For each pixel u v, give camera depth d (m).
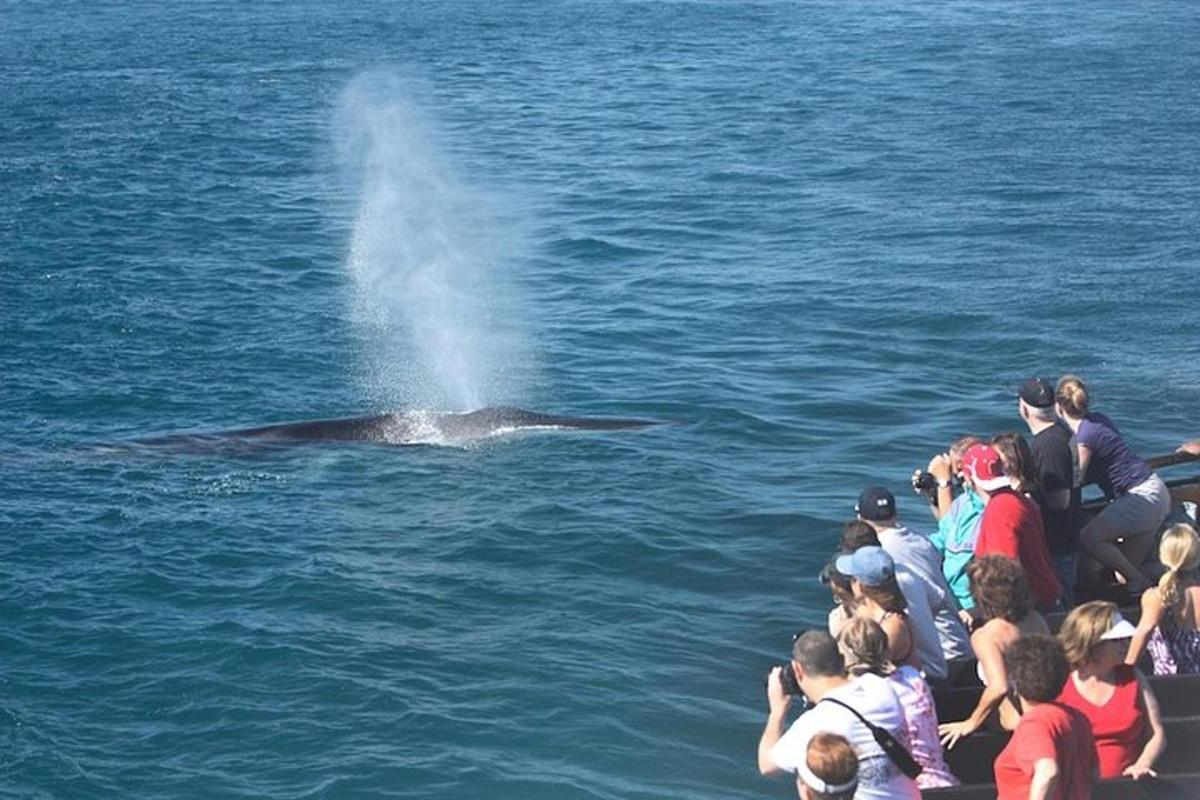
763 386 54.00
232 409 52.31
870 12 185.62
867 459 46.69
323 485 44.38
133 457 46.81
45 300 64.88
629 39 163.25
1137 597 29.77
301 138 108.31
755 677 33.28
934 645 24.62
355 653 33.94
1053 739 19.16
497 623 35.66
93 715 31.41
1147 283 66.81
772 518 41.69
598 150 103.19
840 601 23.17
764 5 194.75
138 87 131.25
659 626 35.59
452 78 137.50
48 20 183.38
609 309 64.62
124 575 38.03
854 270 70.25
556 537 40.47
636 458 46.28
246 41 162.62
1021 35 160.88
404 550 39.72
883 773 19.27
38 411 51.38
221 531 40.97
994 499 26.17
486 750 30.19
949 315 62.34
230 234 78.75
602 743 30.55
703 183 91.25
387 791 28.75
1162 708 24.30
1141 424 49.88
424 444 47.50
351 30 172.00
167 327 61.50
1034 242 74.94
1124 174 91.69
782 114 116.00
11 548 39.56
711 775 29.53
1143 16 175.75
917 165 95.44
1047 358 56.72
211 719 31.27
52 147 103.00
